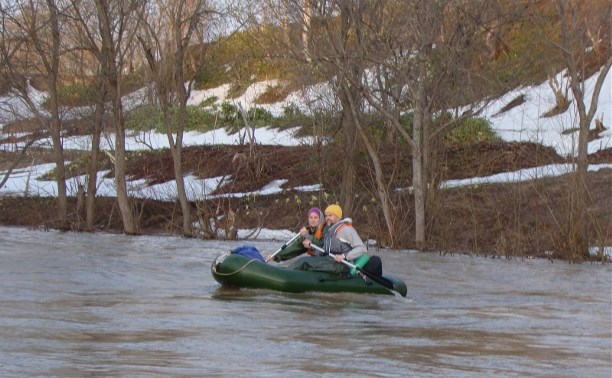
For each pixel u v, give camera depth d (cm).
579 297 1602
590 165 2875
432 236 2506
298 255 1588
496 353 1040
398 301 1487
